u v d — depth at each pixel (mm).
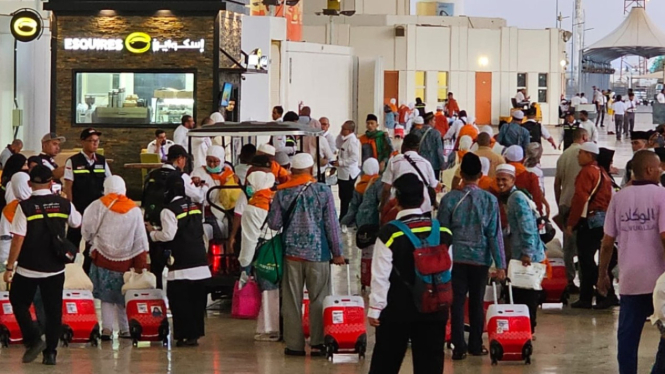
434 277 8945
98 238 13000
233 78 30031
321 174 16141
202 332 13008
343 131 23250
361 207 15523
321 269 12273
